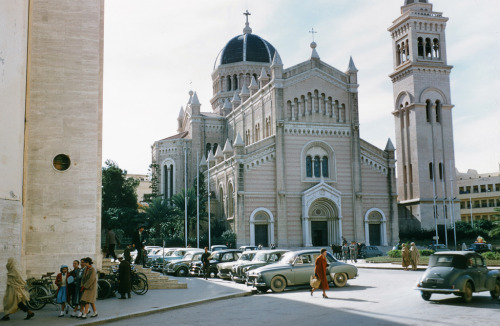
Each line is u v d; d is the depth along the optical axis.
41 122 25.45
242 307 21.28
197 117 91.75
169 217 71.50
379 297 23.02
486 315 17.50
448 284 20.61
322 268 23.50
